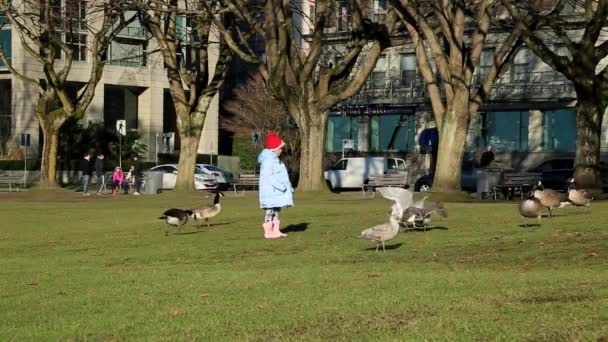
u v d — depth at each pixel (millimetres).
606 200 30594
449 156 34656
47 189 46125
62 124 46469
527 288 11758
